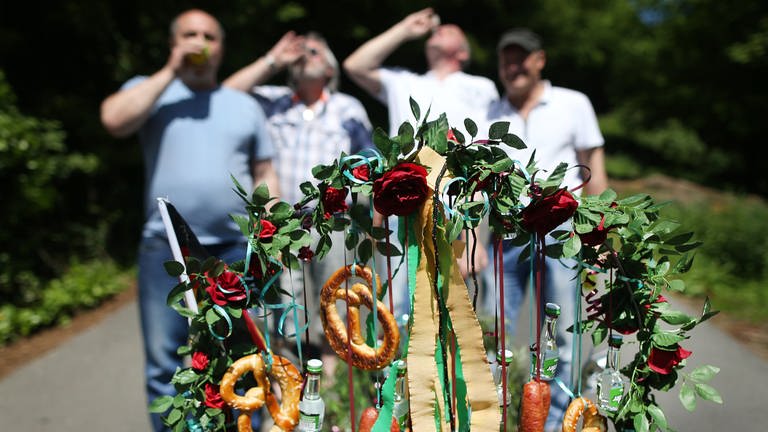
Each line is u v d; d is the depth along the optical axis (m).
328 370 3.57
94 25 7.66
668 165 20.80
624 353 3.82
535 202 1.64
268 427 2.95
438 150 1.66
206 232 2.86
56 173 6.62
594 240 1.68
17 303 5.41
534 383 1.73
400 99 3.58
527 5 23.89
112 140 7.93
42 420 3.55
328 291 1.80
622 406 1.72
